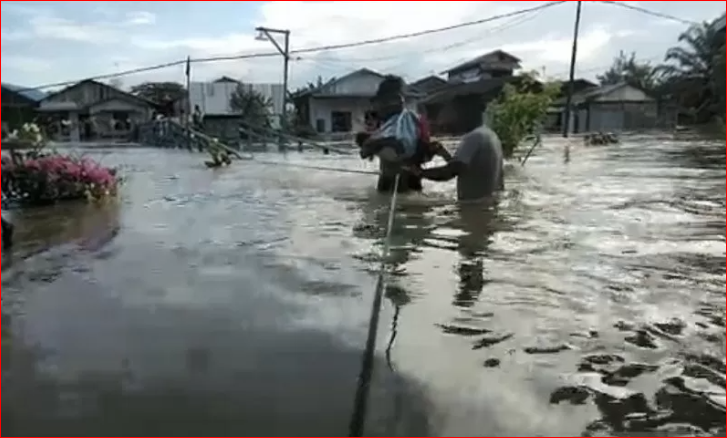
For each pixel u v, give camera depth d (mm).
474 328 3299
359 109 39781
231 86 39281
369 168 13891
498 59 31266
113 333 3205
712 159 14586
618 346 3072
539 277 4246
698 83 39750
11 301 3752
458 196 7992
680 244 5246
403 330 3266
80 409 2432
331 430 2277
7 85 21656
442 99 9398
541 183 9766
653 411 2463
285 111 27938
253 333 3197
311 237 5727
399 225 6262
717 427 2355
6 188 7988
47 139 20969
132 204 8195
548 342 3121
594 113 41031
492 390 2607
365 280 4203
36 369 2779
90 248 5316
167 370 2744
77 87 38625
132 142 32188
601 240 5434
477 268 4496
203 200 8570
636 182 9930
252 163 16109
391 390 2584
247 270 4484
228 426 2293
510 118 13805
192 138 24672
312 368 2781
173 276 4320
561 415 2422
